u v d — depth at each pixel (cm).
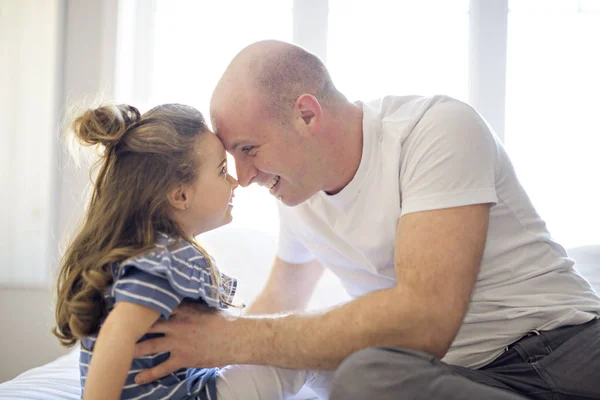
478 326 110
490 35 205
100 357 89
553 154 207
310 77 115
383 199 114
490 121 205
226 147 115
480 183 103
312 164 115
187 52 211
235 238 179
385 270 122
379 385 79
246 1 210
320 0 205
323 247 131
